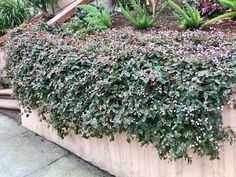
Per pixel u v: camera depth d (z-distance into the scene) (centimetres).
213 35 290
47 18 559
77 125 278
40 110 320
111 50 266
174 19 408
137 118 229
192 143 211
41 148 333
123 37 313
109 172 283
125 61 248
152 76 221
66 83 274
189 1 432
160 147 221
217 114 206
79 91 265
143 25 388
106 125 246
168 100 218
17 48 353
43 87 304
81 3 495
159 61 242
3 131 380
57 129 304
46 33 370
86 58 271
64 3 596
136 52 252
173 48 256
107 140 276
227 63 218
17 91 349
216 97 205
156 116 221
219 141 211
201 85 210
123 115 232
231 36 283
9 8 534
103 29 394
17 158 319
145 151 249
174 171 237
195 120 208
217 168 222
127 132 241
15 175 293
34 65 316
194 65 220
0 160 318
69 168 295
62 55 290
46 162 308
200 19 358
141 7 445
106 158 283
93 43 295
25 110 351
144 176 256
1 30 531
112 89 243
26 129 379
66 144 325
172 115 214
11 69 361
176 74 219
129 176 267
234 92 204
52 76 293
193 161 226
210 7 389
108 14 424
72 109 271
